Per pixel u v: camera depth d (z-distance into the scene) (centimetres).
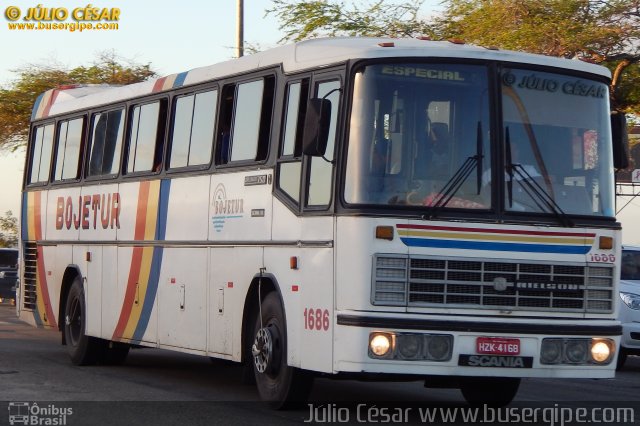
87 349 1684
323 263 1105
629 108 2544
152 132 1542
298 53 1212
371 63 1096
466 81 1108
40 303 1870
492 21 2542
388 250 1055
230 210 1311
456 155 1091
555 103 1139
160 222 1483
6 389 1359
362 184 1075
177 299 1426
